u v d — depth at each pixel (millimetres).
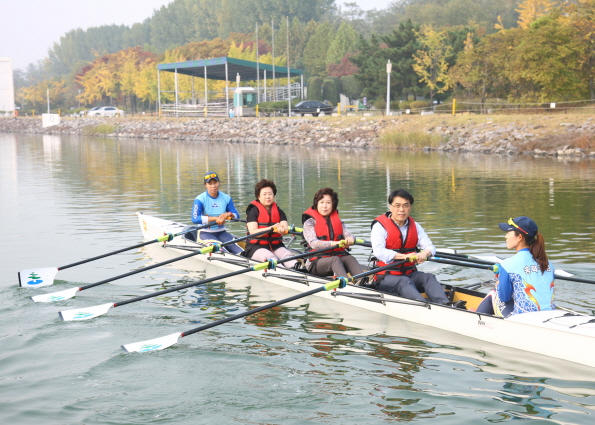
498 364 5344
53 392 4859
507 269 5574
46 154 34375
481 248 9844
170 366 5395
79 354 5688
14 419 4395
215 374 5211
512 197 15430
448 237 10727
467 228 11516
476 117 35938
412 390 4855
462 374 5156
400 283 6656
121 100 111625
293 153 32938
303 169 23609
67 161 29391
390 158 28609
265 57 83000
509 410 4488
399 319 6676
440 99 53312
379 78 54375
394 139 35781
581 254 9258
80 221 13016
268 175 21594
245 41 116125
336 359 5531
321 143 40062
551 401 4629
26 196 17062
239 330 6375
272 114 53719
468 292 6773
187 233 10133
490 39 40688
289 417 4422
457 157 28641
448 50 50656
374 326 6449
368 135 38906
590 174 20438
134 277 8641
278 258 8414
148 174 22859
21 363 5465
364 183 18844
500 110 39344
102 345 5934
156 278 8594
